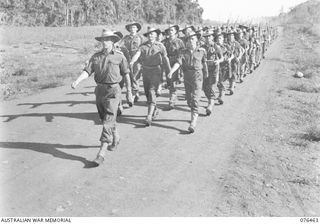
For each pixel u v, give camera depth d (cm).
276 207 459
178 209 438
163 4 9531
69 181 497
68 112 873
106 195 464
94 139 680
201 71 746
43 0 6078
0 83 1255
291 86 1371
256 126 835
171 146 670
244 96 1191
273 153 661
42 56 2098
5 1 5572
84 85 1281
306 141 730
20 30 3603
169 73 743
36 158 571
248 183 526
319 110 1012
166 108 958
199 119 878
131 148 648
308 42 4316
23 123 764
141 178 522
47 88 1224
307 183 538
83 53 2355
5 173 509
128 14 8425
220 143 703
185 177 535
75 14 6756
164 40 977
